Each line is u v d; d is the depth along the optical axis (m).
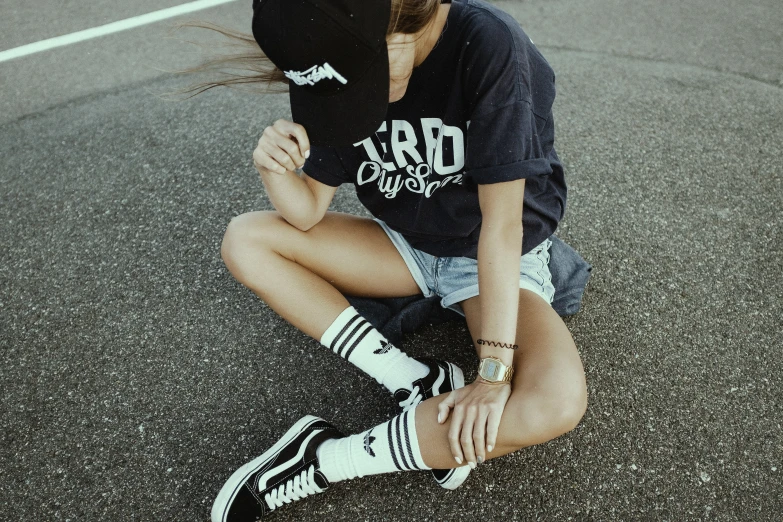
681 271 2.02
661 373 1.74
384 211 1.61
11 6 3.76
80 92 2.97
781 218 2.21
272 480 1.44
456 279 1.64
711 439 1.59
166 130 2.70
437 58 1.32
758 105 2.76
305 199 1.55
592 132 2.61
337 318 1.55
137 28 3.48
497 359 1.32
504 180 1.28
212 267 2.09
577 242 2.12
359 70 1.13
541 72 1.34
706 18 3.48
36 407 1.72
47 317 1.96
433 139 1.43
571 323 1.87
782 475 1.52
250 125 2.71
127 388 1.76
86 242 2.20
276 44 1.11
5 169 2.52
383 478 1.54
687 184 2.35
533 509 1.47
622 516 1.45
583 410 1.30
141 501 1.52
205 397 1.73
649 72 3.00
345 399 1.72
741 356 1.78
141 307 1.97
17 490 1.55
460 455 1.27
